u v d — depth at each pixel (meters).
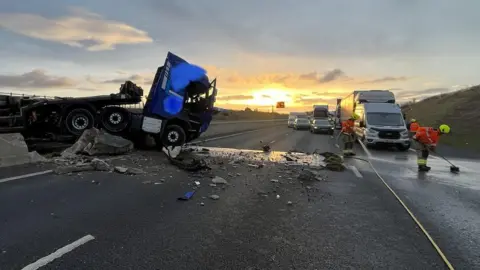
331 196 7.26
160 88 13.06
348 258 4.16
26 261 3.74
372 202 6.85
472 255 4.34
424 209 6.44
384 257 4.22
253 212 5.91
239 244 4.46
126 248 4.18
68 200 6.05
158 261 3.88
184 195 6.77
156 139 13.99
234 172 9.59
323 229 5.16
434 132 11.23
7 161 8.77
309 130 40.69
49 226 4.79
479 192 8.04
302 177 8.89
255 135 27.78
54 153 10.74
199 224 5.16
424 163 11.26
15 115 11.99
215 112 15.88
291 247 4.43
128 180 7.80
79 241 4.32
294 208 6.25
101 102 13.68
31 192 6.43
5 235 4.42
